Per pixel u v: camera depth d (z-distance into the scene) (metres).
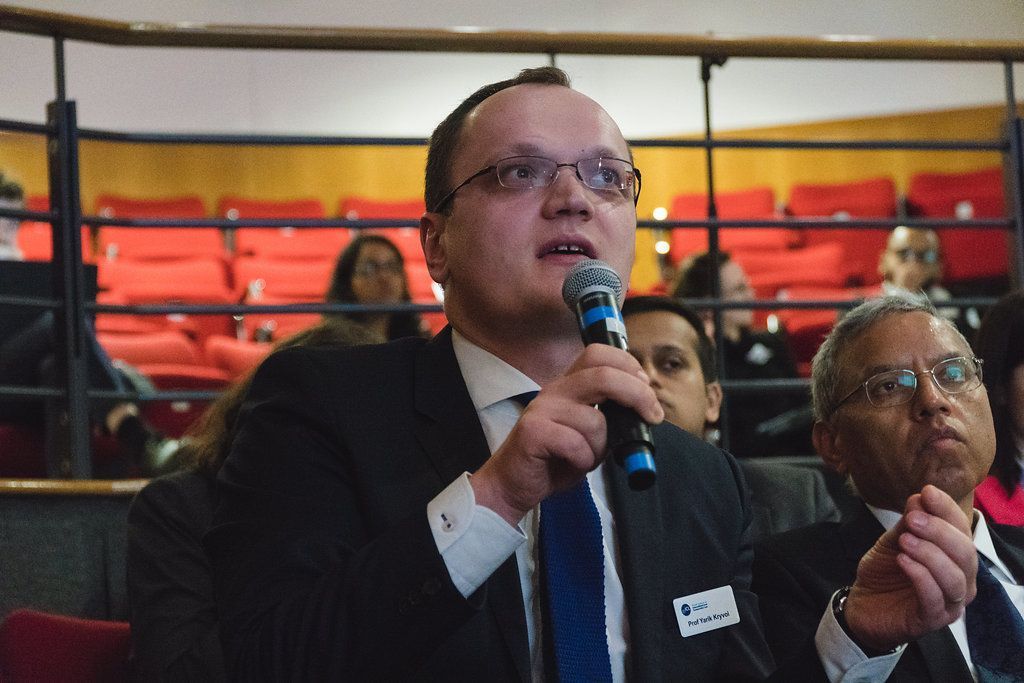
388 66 9.30
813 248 8.59
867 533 2.02
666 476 1.56
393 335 4.31
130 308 3.11
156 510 2.25
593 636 1.35
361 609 1.24
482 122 1.52
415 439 1.46
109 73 8.91
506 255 1.46
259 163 9.52
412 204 9.16
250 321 6.89
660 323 2.74
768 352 4.79
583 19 8.79
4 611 2.58
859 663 1.37
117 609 2.67
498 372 1.50
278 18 8.39
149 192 9.27
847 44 3.54
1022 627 1.87
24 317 3.47
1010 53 3.62
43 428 3.52
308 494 1.41
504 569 1.39
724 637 1.49
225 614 1.35
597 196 1.49
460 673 1.35
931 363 2.02
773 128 9.62
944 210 8.72
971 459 1.99
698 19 8.77
